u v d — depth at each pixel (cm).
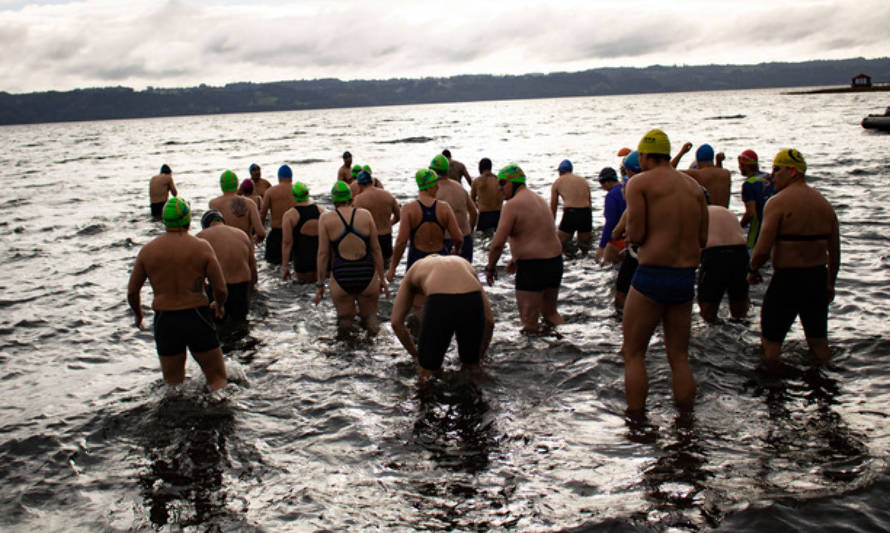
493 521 337
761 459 382
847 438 402
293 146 4762
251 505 367
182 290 530
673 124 5484
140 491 389
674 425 437
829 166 1909
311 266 933
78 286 962
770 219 520
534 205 655
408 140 4794
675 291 447
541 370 553
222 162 3481
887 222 1094
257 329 725
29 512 370
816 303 526
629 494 353
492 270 673
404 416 477
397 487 377
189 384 559
